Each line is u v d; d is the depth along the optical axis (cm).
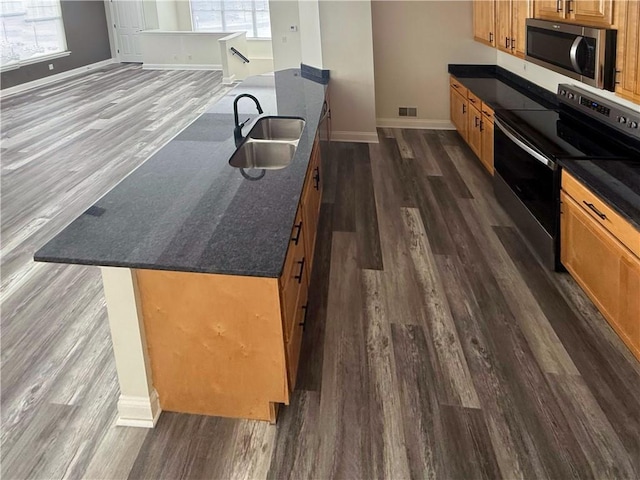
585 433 210
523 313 289
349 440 212
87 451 210
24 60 1030
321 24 586
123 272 196
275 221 205
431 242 377
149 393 218
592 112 347
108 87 1043
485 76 608
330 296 312
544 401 227
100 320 299
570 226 295
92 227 204
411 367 251
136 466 203
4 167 576
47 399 238
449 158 564
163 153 295
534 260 344
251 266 174
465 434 212
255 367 209
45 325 295
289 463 202
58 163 587
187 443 212
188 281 196
